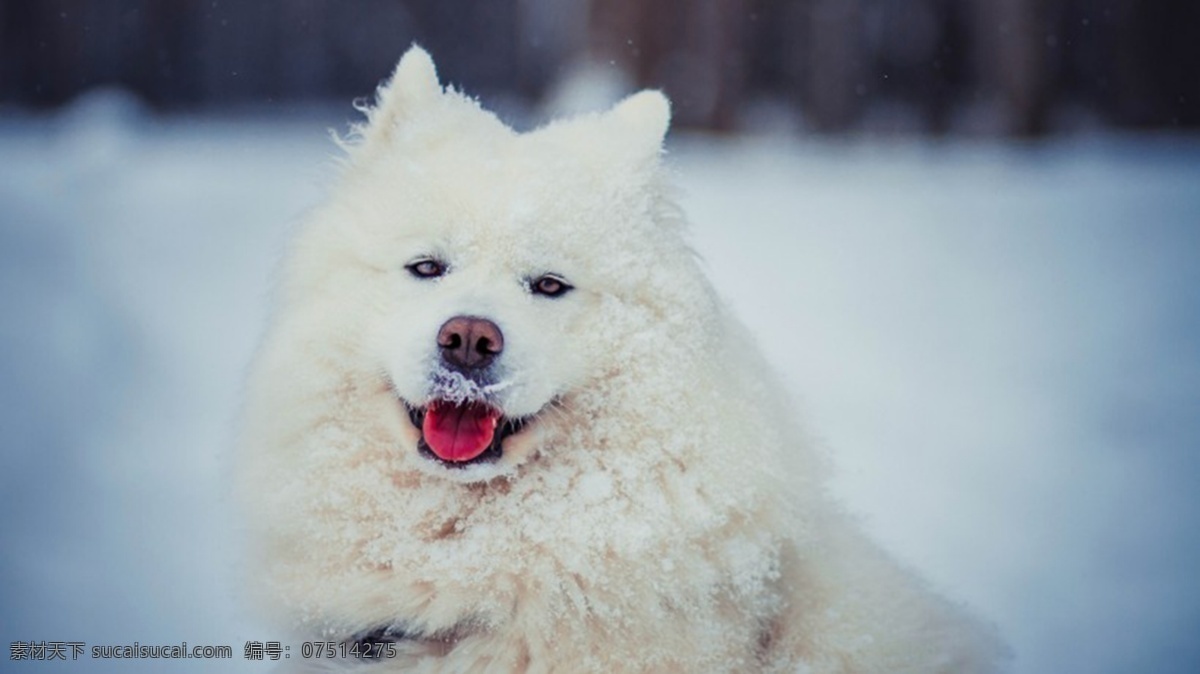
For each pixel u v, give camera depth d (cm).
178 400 820
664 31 1738
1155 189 1566
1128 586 573
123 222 1291
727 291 1069
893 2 3111
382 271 367
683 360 342
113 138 1805
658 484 338
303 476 352
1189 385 838
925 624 361
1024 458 728
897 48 3116
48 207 1336
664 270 354
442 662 343
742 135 2172
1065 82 2998
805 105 2761
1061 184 1636
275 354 362
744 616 343
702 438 336
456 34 3975
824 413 790
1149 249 1245
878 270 1168
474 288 354
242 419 366
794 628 354
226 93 3753
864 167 1853
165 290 1044
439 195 369
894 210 1441
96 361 887
